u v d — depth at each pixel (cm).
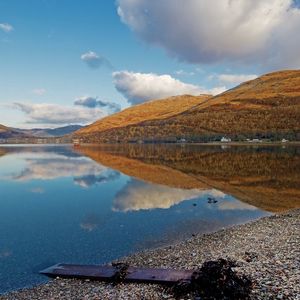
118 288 1332
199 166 6681
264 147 14562
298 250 1630
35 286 1422
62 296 1306
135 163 7569
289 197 3431
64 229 2308
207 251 1759
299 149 12644
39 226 2397
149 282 1360
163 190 3838
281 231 2075
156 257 1712
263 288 1169
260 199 3316
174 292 1233
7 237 2134
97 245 1953
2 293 1366
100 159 8981
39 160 8788
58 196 3584
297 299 1071
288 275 1274
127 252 1823
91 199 3372
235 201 3212
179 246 1884
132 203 3142
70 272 1512
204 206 2978
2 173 5731
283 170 5788
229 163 7256
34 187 4231
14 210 2930
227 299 1118
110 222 2472
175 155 10231
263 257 1565
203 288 1186
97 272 1491
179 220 2500
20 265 1664
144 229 2269
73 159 9062
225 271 1205
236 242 1898
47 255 1803
